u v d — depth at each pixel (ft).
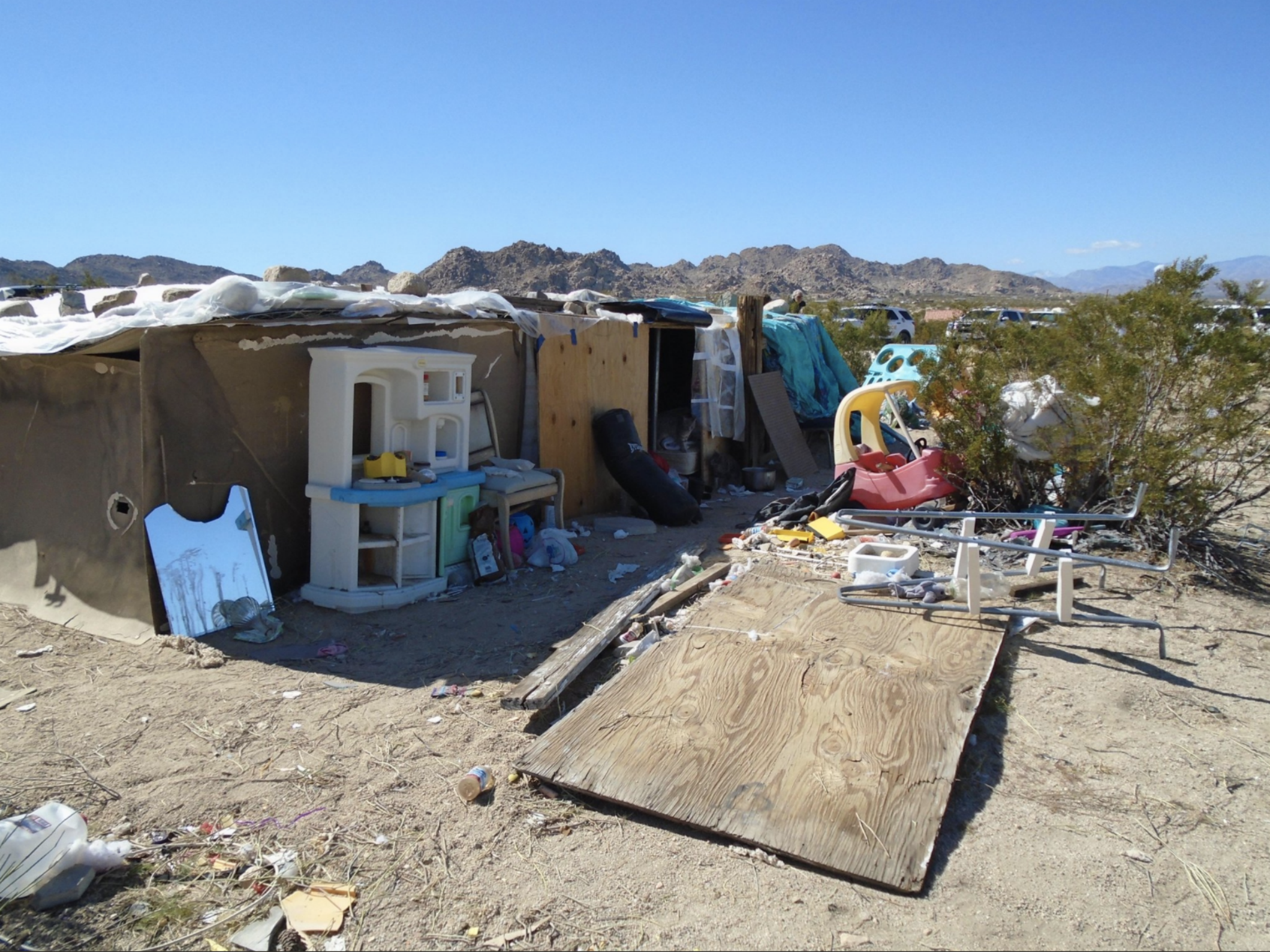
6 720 14.47
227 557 18.98
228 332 19.15
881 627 17.99
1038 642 18.56
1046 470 27.07
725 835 11.44
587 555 25.30
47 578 19.65
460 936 9.84
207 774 12.96
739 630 17.80
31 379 20.04
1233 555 24.61
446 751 13.76
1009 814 12.43
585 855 11.27
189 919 10.03
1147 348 24.09
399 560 20.52
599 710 14.28
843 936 9.85
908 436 29.07
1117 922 10.20
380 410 20.86
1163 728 14.98
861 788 12.17
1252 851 11.66
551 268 461.37
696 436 36.29
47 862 10.36
